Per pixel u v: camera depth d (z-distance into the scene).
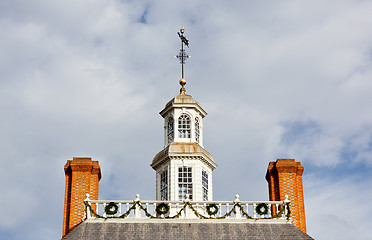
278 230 37.62
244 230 37.47
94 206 40.69
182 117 47.28
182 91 48.84
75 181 43.75
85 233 36.66
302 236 37.25
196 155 45.12
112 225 37.34
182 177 44.88
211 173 46.56
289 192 44.50
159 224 37.53
